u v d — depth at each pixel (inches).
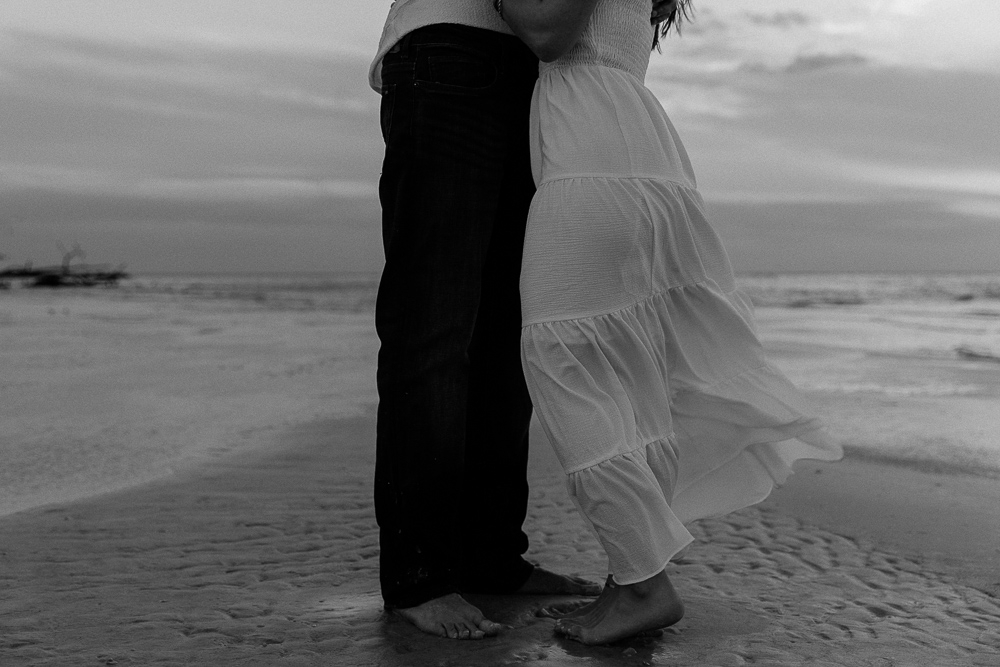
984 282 2150.6
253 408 224.5
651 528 75.2
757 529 116.1
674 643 78.8
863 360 330.6
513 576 93.2
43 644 79.0
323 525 119.6
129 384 267.7
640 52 84.2
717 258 84.7
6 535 114.9
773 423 81.6
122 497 135.5
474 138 83.5
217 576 98.6
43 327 525.0
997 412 210.2
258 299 1173.7
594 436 75.5
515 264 91.0
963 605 89.1
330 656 76.0
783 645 78.5
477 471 92.4
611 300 77.8
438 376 83.3
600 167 78.6
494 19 83.7
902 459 157.6
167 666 74.1
